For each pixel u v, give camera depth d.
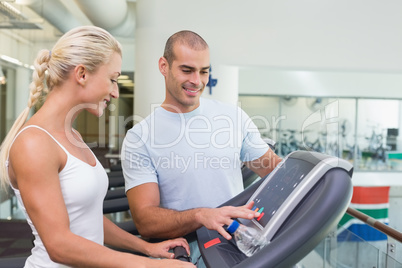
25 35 3.50
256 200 1.06
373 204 5.71
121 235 1.12
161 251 1.03
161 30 3.79
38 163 0.78
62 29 3.58
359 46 4.09
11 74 3.55
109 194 2.10
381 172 6.70
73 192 0.86
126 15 4.08
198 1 3.86
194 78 1.14
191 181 1.26
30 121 0.84
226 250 0.94
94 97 0.87
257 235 0.86
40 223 0.78
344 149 6.71
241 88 6.58
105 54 0.86
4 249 2.84
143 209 1.15
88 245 0.77
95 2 3.39
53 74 0.86
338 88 6.67
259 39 3.96
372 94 6.72
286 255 0.73
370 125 6.74
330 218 0.76
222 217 0.94
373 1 4.07
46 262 0.91
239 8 3.92
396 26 4.11
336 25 4.05
